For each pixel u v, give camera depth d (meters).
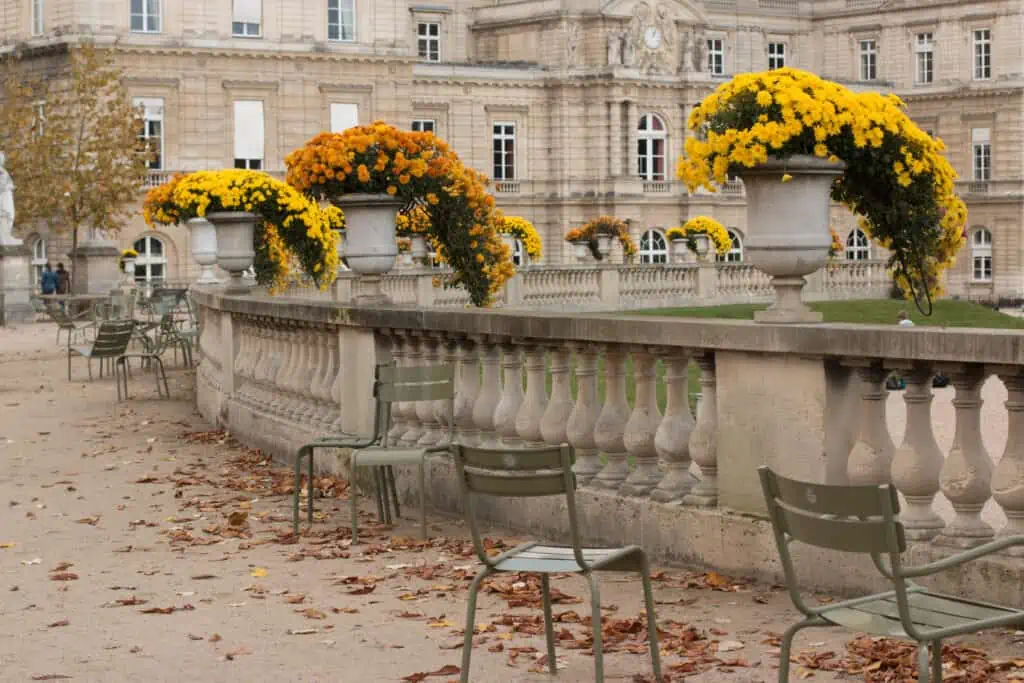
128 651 9.37
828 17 105.19
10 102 65.06
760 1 103.50
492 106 87.94
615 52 89.06
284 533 13.03
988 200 99.44
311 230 24.75
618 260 75.75
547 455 8.25
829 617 7.05
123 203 64.81
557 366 12.35
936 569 6.72
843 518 7.63
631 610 9.99
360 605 10.40
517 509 12.73
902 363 9.56
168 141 69.50
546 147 89.75
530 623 9.71
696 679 8.38
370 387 14.98
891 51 103.06
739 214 93.38
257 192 23.77
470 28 93.94
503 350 12.98
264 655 9.20
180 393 26.14
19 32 69.19
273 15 71.69
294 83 72.19
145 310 50.03
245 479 16.06
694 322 10.84
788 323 10.45
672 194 91.12
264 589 10.94
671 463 11.37
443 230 19.66
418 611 10.17
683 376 11.34
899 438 18.62
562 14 89.12
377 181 16.09
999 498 9.07
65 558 12.27
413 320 13.95
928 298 11.25
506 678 8.56
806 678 8.30
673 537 11.17
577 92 89.31
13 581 11.44
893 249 11.17
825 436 10.18
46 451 18.86
